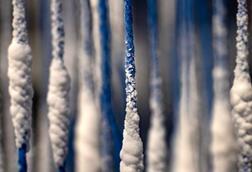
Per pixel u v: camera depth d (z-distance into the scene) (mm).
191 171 379
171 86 388
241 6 307
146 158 387
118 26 384
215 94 378
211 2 382
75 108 386
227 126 374
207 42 382
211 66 381
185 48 385
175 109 386
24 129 323
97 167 382
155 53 384
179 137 384
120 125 385
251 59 373
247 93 308
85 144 382
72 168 384
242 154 309
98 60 385
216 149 374
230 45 380
